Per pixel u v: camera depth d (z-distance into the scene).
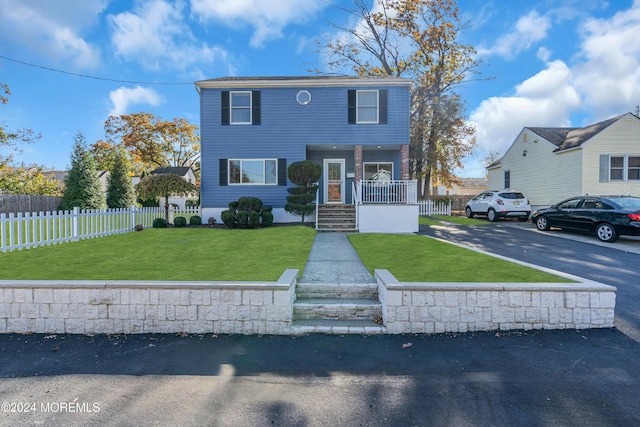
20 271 5.54
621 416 2.48
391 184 13.13
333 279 5.36
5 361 3.41
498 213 16.88
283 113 14.81
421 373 3.14
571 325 4.08
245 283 4.13
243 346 3.76
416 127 23.56
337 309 4.48
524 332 4.01
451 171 26.33
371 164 16.55
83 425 2.41
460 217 19.55
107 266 5.99
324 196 16.44
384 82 14.63
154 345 3.78
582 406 2.60
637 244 9.72
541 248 9.06
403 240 9.68
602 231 10.32
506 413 2.53
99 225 10.52
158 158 35.44
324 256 7.33
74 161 18.19
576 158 16.03
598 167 15.59
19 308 4.12
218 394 2.81
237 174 14.95
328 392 2.84
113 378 3.07
